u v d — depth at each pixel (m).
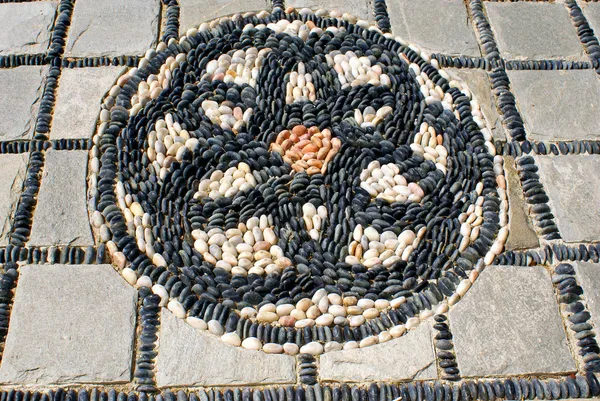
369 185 2.27
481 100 2.49
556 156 2.38
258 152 2.30
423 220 2.22
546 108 2.49
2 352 1.98
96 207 2.20
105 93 2.43
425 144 2.37
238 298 2.07
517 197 2.30
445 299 2.11
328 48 2.57
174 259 2.12
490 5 2.75
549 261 2.19
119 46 2.54
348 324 2.06
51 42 2.55
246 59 2.51
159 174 2.27
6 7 2.63
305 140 2.33
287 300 2.07
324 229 2.19
